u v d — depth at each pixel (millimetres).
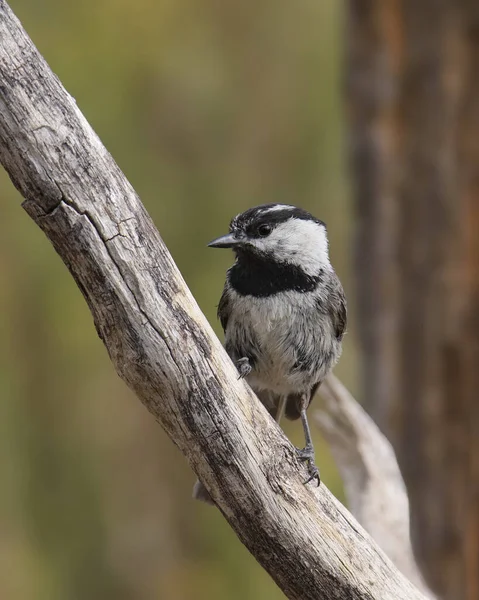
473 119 10305
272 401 8992
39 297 14266
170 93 14750
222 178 14953
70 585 14055
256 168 15180
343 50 11164
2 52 5055
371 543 6355
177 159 14836
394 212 10727
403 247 10727
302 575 6270
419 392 10703
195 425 5879
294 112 15344
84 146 5281
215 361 5812
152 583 14164
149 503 14641
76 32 14344
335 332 8516
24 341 14398
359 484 8547
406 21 10453
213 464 6000
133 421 14680
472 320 10438
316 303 8250
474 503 10484
